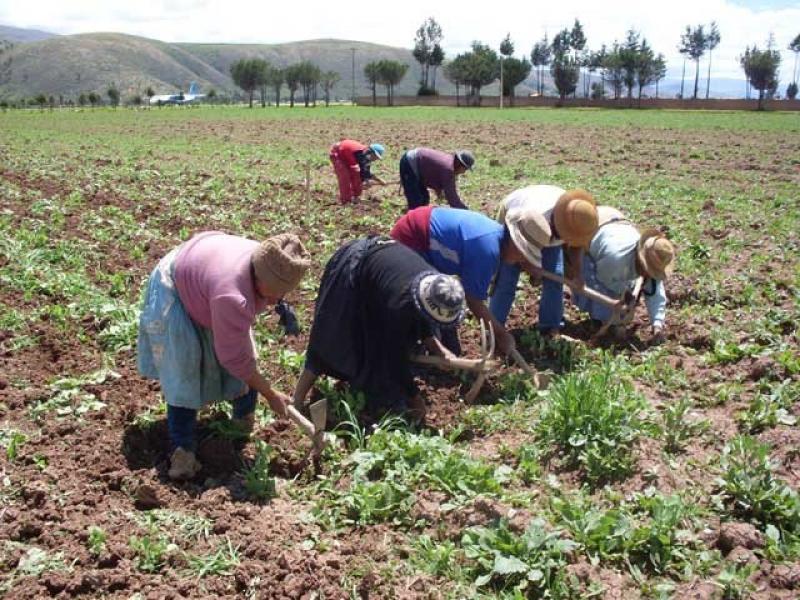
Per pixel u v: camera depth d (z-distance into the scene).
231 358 4.86
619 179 17.77
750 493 4.70
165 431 5.60
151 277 5.19
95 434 5.50
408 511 4.74
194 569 4.20
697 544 4.41
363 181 14.89
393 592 4.06
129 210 13.15
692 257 10.38
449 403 6.21
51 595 3.99
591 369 6.66
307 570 4.16
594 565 4.23
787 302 8.53
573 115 52.91
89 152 23.83
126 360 6.77
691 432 5.62
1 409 5.74
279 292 4.84
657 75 84.44
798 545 4.36
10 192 14.12
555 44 106.81
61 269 9.24
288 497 4.95
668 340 7.55
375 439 5.35
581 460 5.24
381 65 85.62
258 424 5.73
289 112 59.09
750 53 80.38
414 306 5.29
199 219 12.44
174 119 47.91
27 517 4.49
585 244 6.67
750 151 25.39
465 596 4.05
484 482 4.92
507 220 6.70
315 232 11.50
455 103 85.81
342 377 5.87
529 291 9.05
